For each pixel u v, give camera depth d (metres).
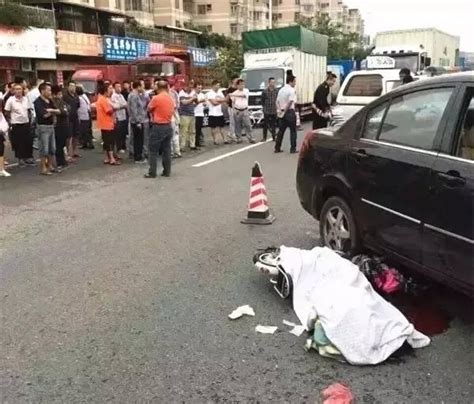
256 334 3.95
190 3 74.81
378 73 13.84
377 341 3.56
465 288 3.70
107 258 5.70
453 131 3.89
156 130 10.38
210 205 8.08
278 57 21.34
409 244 4.17
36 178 10.75
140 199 8.62
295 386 3.29
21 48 29.02
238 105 15.96
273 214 7.43
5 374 3.48
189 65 29.06
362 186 4.76
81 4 37.50
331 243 5.40
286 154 13.49
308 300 4.16
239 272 5.21
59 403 3.17
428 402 3.11
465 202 3.59
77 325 4.14
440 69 23.77
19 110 12.04
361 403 3.11
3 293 4.80
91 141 15.67
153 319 4.22
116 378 3.41
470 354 3.62
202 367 3.52
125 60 39.28
